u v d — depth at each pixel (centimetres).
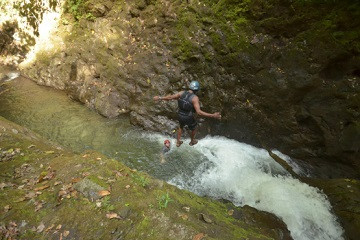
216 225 362
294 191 533
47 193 379
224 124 666
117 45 792
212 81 652
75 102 840
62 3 932
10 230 330
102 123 743
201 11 646
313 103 541
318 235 459
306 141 570
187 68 680
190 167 606
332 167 556
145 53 740
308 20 509
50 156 477
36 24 990
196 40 656
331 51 495
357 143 502
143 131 712
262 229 415
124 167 425
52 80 909
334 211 488
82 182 378
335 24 483
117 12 815
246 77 603
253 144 648
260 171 589
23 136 552
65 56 912
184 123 570
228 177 579
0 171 429
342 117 514
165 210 348
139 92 739
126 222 332
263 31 568
